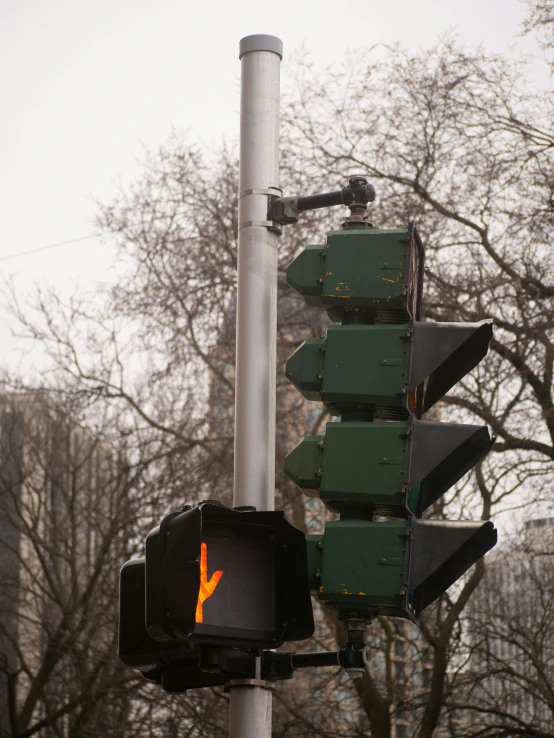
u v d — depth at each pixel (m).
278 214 9.05
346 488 7.91
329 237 8.45
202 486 27.97
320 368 8.25
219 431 28.81
